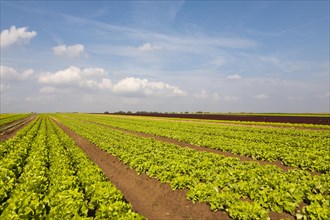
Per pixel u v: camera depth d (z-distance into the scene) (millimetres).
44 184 12078
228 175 13508
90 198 11297
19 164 16188
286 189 11438
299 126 41750
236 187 11898
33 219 8273
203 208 11109
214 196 11219
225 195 10883
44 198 9859
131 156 19109
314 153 19359
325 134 29719
